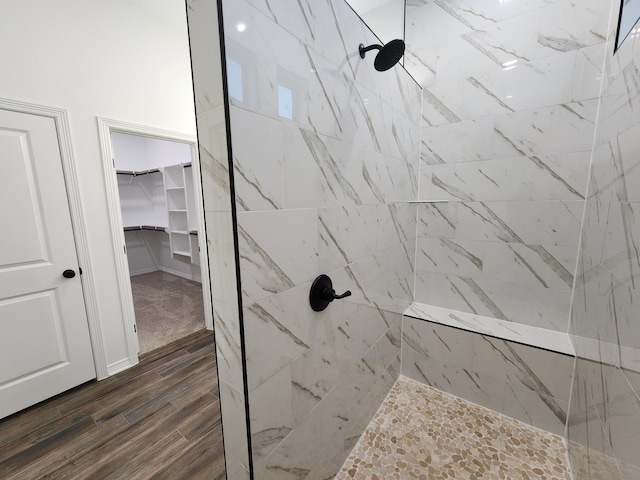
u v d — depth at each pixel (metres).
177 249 4.33
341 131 1.08
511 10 1.59
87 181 1.84
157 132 2.17
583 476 1.14
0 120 1.49
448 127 1.86
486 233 1.83
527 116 1.61
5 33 1.47
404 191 1.78
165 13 2.08
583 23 1.41
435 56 1.85
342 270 1.17
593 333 1.18
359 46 1.13
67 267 1.79
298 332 0.95
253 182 0.72
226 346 0.80
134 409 1.69
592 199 1.39
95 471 1.29
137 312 3.12
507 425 1.57
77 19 1.72
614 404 0.89
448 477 1.27
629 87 1.03
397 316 1.85
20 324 1.64
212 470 1.30
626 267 0.89
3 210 1.55
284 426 0.93
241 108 0.67
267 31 0.73
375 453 1.39
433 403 1.74
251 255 0.74
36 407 1.70
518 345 1.57
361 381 1.42
